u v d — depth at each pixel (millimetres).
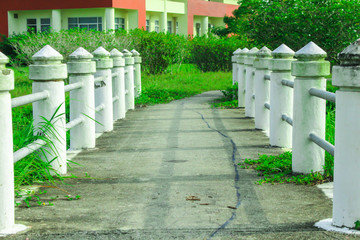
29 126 5062
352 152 3326
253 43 12969
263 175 5094
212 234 3377
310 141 4934
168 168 5430
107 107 8062
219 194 4387
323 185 4660
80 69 6438
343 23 11453
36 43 16422
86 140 6609
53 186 4684
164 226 3547
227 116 9797
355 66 3229
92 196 4355
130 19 33906
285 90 6531
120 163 5711
